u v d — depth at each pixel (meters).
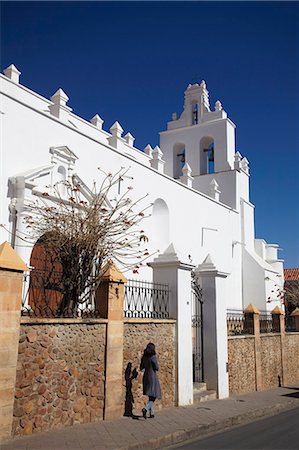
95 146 16.78
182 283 12.41
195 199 24.44
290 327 24.06
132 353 10.46
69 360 8.59
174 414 10.66
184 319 12.30
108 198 17.14
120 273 10.16
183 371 12.02
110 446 7.45
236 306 28.41
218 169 30.78
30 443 7.16
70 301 9.61
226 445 8.34
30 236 12.64
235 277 28.91
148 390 9.95
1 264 7.12
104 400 9.35
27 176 13.02
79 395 8.76
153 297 11.78
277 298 30.88
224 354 14.20
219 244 26.58
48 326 8.20
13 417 7.36
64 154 14.99
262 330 18.48
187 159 31.80
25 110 13.79
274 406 12.85
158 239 21.08
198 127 31.83
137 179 19.27
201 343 14.02
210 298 14.13
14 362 7.30
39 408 7.86
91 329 9.21
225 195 30.09
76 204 11.58
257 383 16.48
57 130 14.99
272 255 34.84
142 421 9.58
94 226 10.33
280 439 8.83
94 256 10.16
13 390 7.27
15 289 7.42
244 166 32.69
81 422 8.74
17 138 13.41
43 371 8.02
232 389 14.88
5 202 12.73
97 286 9.84
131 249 17.75
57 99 18.41
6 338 7.19
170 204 21.80
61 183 14.48
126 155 18.48
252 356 16.53
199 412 11.12
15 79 17.58
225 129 30.89
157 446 8.16
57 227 10.55
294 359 20.36
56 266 12.33
